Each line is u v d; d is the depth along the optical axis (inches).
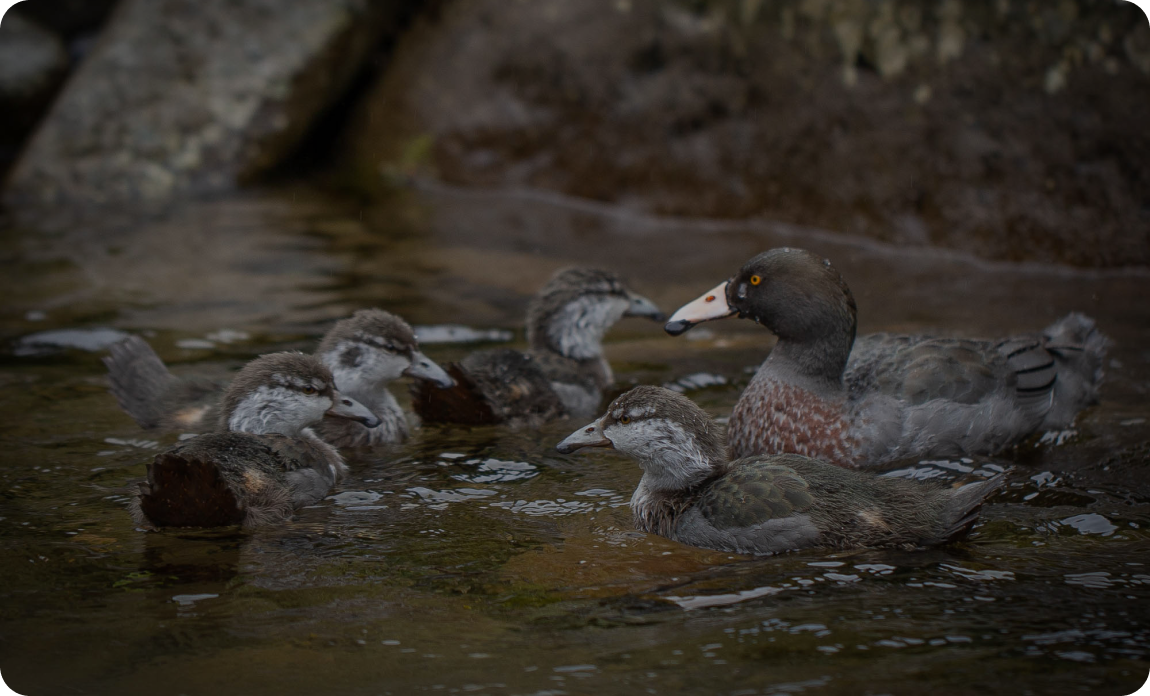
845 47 738.8
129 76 915.4
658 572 315.3
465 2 921.5
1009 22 681.6
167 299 613.0
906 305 598.5
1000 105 690.2
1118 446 409.4
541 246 741.3
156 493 335.3
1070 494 367.2
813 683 247.6
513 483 393.1
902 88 721.6
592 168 852.6
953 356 413.4
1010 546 325.4
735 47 786.2
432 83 925.2
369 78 984.3
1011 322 562.3
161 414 434.9
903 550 322.7
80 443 418.6
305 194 900.0
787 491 334.3
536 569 317.7
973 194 702.5
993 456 409.7
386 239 757.3
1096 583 298.2
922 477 388.5
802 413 411.8
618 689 247.6
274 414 406.6
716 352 543.8
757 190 787.4
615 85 837.8
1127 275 657.0
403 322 452.8
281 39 921.5
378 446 436.8
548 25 866.8
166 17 929.5
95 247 734.5
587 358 513.0
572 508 370.6
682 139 813.2
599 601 294.7
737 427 430.9
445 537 343.0
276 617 286.5
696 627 277.1
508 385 458.3
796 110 764.6
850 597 292.5
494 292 634.8
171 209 850.8
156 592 301.3
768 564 317.4
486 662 261.6
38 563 319.0
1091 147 663.8
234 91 916.6
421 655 265.9
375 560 324.2
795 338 421.1
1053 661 255.8
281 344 534.3
